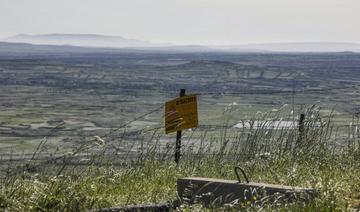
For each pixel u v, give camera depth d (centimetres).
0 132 7744
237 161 1587
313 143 1655
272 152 1611
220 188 1073
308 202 985
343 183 1200
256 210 941
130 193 1147
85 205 1048
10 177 1184
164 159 1553
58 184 1090
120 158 1564
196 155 1611
